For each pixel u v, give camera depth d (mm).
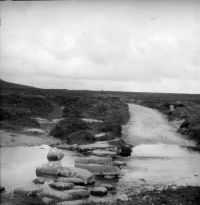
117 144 24625
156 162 20781
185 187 13758
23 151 21750
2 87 51844
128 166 19156
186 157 23000
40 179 13531
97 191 12430
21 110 37688
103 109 44562
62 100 50250
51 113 43125
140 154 23891
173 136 33469
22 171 15734
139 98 72375
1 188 12297
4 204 10602
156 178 16156
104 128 32000
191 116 43156
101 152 21469
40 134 29906
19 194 11805
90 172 14656
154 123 40750
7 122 32031
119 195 12578
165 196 12188
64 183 12617
